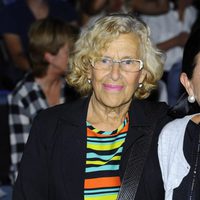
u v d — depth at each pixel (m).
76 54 2.92
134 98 3.01
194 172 2.62
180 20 5.81
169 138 2.75
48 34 4.21
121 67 2.78
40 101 4.25
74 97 4.33
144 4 5.82
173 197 2.64
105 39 2.77
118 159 2.86
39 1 6.03
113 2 6.06
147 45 2.88
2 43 6.20
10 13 5.93
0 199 4.42
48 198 2.90
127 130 2.92
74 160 2.84
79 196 2.81
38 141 2.89
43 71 4.27
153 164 2.83
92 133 2.89
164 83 4.56
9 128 4.48
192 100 2.73
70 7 6.38
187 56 2.71
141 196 2.83
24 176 2.88
